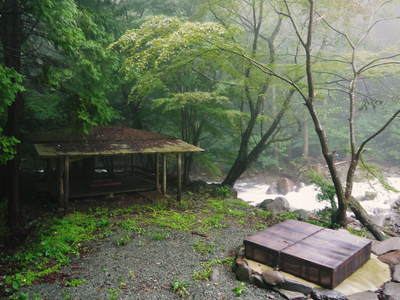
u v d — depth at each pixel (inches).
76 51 330.3
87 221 361.4
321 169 950.4
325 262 215.3
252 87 534.9
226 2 531.5
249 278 230.2
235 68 538.6
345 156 1128.2
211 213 414.9
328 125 1177.4
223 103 593.6
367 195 690.8
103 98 360.8
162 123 681.6
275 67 481.4
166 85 610.5
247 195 780.6
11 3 312.0
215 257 273.1
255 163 1055.6
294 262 226.1
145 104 660.7
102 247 294.0
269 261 239.9
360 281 222.4
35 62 366.3
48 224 350.9
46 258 265.9
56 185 486.6
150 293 214.4
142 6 657.0
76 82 370.6
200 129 626.2
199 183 620.7
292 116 622.5
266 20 616.7
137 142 462.9
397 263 249.9
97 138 451.5
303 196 755.4
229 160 690.8
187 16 666.8
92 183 521.7
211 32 337.4
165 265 256.7
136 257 272.1
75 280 227.9
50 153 382.9
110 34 458.0
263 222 384.2
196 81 608.1
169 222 366.0
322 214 427.5
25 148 467.2
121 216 390.6
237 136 703.7
